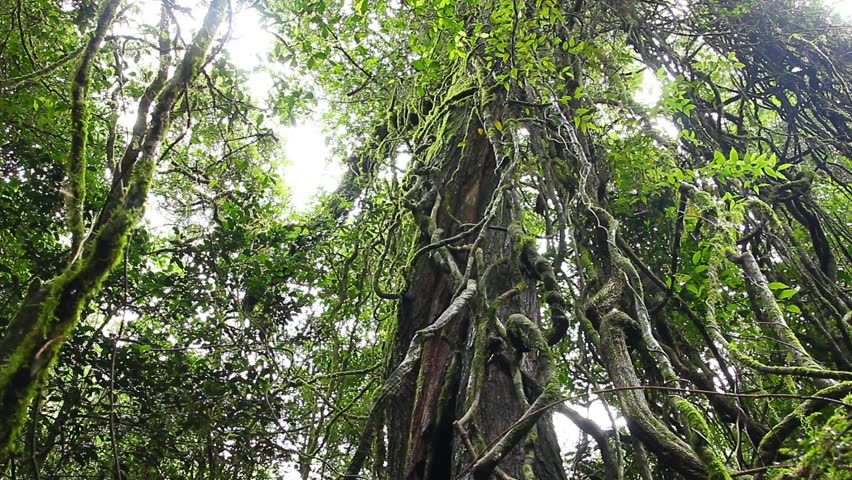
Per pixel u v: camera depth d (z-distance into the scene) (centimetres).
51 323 178
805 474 148
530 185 450
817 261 429
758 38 483
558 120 418
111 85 397
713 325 266
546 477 259
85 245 201
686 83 432
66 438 367
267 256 445
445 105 494
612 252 312
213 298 419
